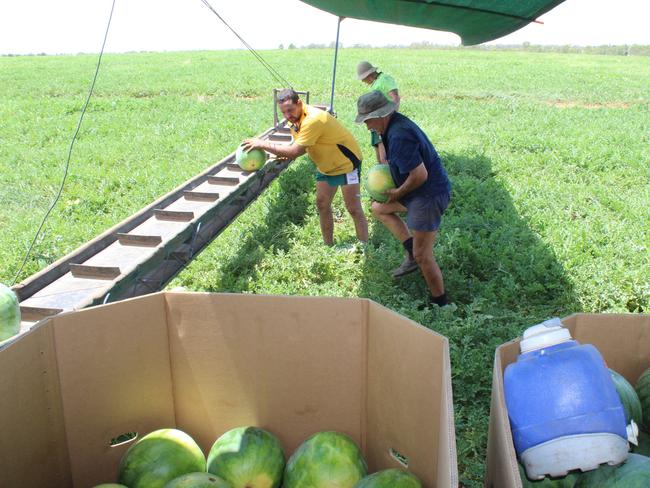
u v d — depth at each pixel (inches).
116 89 1133.7
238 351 114.0
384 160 340.5
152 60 2018.9
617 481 88.2
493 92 1117.7
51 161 534.0
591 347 92.0
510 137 639.1
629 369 116.5
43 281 172.1
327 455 107.7
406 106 900.0
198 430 121.0
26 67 1723.7
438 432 92.9
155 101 962.7
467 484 155.1
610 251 309.1
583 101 1069.8
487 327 227.3
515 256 298.2
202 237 252.5
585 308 251.4
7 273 288.0
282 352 112.7
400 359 100.0
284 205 390.6
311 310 108.7
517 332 220.7
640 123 781.9
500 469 81.1
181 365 116.0
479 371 196.5
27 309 152.5
